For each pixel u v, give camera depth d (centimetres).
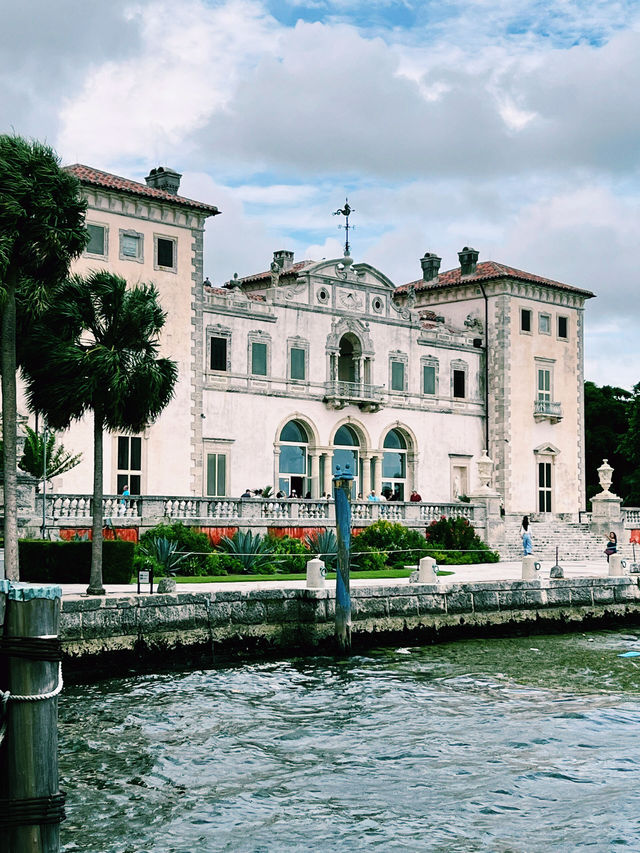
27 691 807
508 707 2411
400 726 2195
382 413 6488
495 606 3634
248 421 5781
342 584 3122
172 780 1777
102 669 2688
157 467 5203
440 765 1892
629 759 1944
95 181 4953
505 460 6969
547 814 1627
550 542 5900
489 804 1670
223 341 5681
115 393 2886
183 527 4194
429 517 5394
